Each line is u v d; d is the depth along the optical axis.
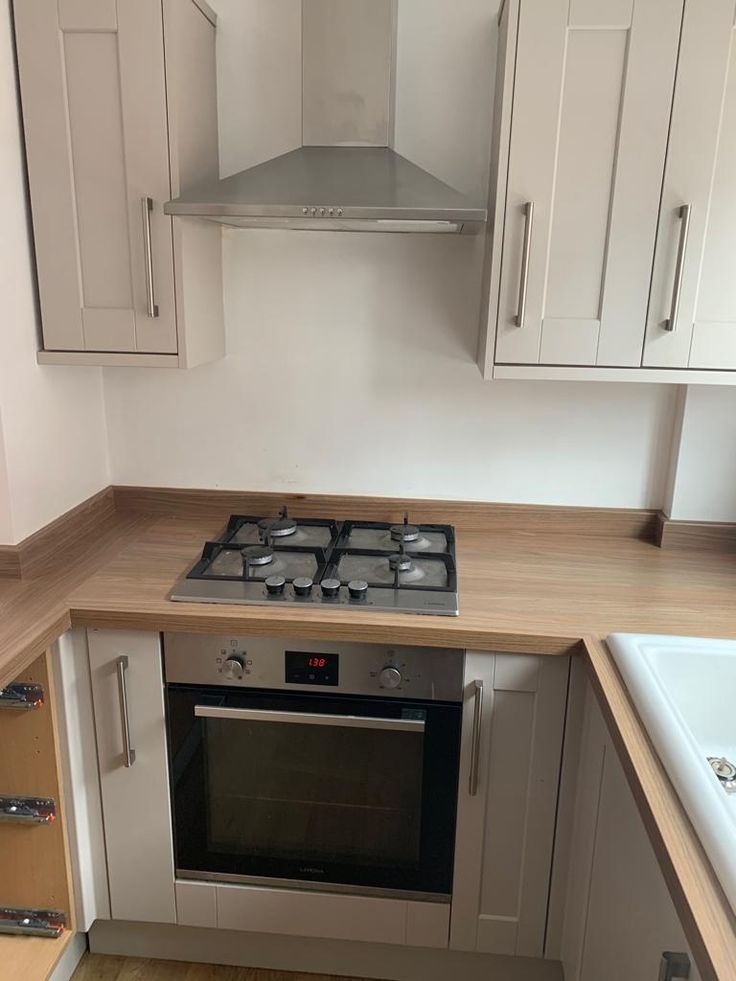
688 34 1.49
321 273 1.99
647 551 1.99
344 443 2.09
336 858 1.71
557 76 1.53
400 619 1.54
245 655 1.59
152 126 1.63
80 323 1.75
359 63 1.70
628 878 1.20
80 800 1.70
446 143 1.88
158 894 1.76
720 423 1.92
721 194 1.56
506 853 1.66
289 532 1.95
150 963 1.87
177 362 1.75
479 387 2.02
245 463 2.13
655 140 1.54
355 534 2.01
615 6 1.48
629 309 1.63
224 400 2.09
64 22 1.59
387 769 1.65
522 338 1.66
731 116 1.52
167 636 1.60
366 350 2.03
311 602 1.59
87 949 1.90
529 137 1.56
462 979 1.81
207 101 1.83
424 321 1.99
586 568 1.85
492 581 1.76
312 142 1.75
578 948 1.52
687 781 1.03
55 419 1.87
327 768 1.66
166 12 1.57
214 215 1.53
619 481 2.06
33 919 1.74
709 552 1.98
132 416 2.12
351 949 1.81
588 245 1.60
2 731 1.62
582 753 1.56
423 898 1.71
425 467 2.09
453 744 1.60
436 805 1.64
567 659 1.53
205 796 1.69
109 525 2.09
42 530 1.81
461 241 1.94
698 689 1.41
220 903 1.75
